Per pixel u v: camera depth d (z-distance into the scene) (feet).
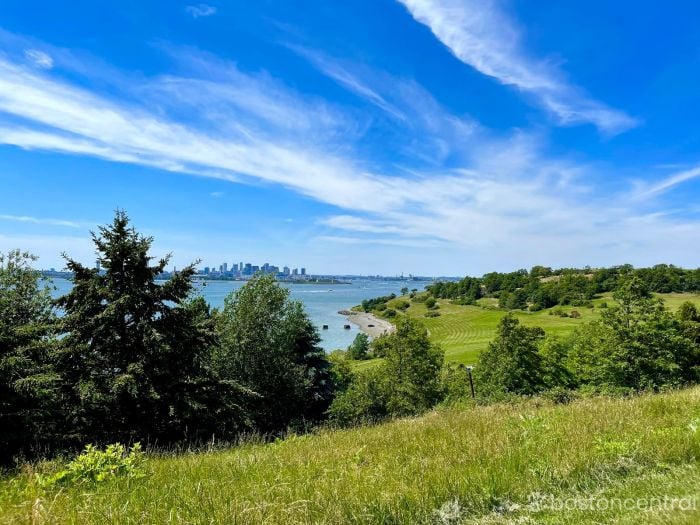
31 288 61.93
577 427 21.99
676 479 13.51
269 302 106.63
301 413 110.32
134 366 53.98
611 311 114.73
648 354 106.22
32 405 42.88
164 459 26.08
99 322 55.57
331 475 17.70
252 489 15.89
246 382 97.55
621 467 15.56
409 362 134.21
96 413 53.26
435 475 15.87
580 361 143.43
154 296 59.47
